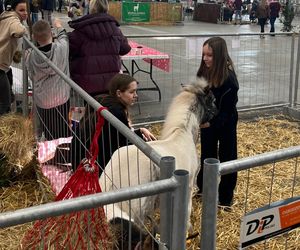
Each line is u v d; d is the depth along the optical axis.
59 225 2.41
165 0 27.06
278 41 10.28
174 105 3.52
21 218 1.48
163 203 1.78
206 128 4.22
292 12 21.06
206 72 4.04
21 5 5.74
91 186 2.67
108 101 3.86
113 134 3.41
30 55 5.12
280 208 2.05
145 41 11.04
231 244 3.87
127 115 4.05
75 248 2.33
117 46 5.59
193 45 10.03
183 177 1.72
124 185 3.04
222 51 3.90
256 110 7.79
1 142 4.56
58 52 5.06
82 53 5.41
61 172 4.32
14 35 5.55
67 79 3.48
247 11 30.44
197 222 4.12
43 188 4.36
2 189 4.52
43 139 5.11
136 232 2.53
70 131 4.15
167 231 1.81
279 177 5.12
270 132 6.80
